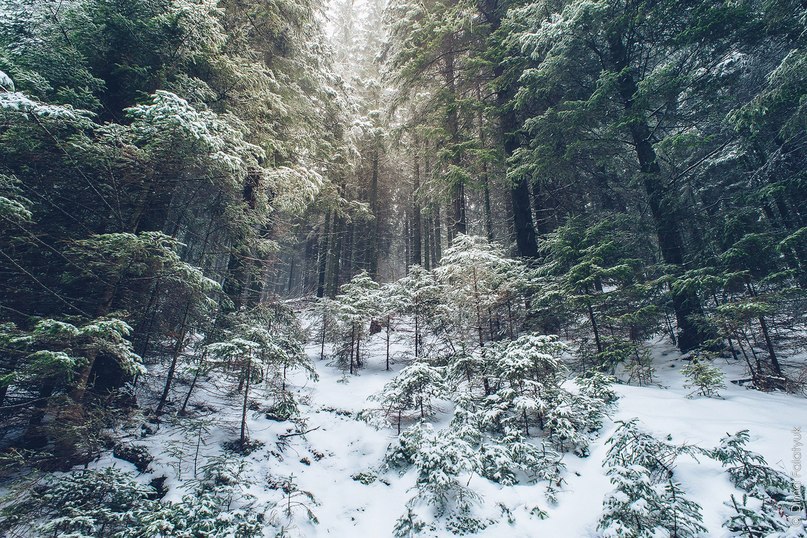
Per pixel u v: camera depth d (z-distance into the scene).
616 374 8.58
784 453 4.21
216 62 7.77
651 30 9.46
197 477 5.33
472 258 8.48
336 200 15.76
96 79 6.04
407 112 19.39
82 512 3.93
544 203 15.81
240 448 6.27
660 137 11.91
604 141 10.12
